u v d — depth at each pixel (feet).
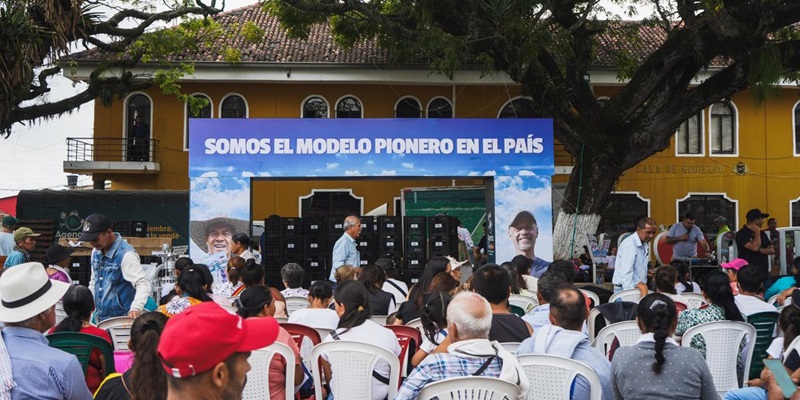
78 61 84.43
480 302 15.20
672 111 57.47
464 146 50.93
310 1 62.03
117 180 89.81
